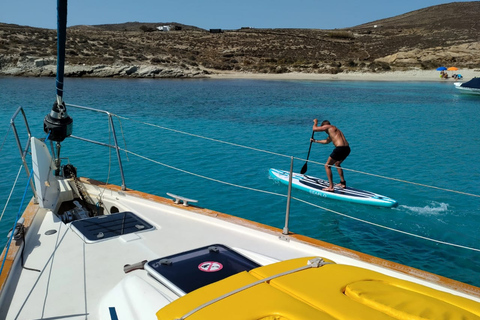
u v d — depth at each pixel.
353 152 17.28
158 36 93.06
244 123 23.61
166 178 12.45
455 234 8.96
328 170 11.23
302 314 2.13
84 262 3.82
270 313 2.18
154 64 65.94
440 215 10.08
